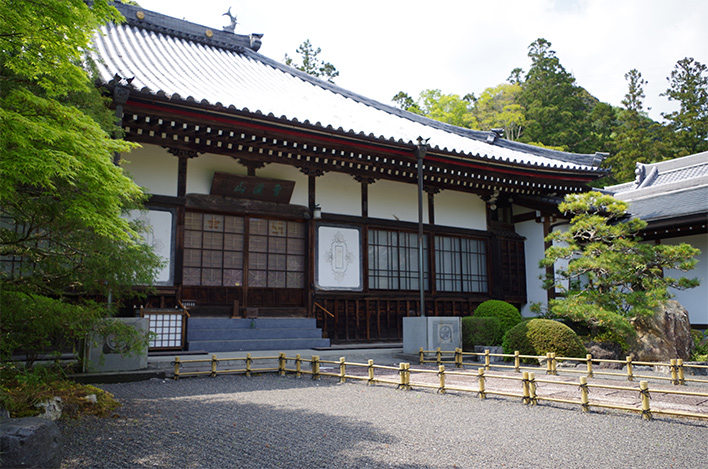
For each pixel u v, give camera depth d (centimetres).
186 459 446
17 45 504
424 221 1741
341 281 1560
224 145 1371
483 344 1365
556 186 1783
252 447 486
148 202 1298
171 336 1203
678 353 1276
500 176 1673
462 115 4394
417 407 697
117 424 559
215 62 1988
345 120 1634
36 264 670
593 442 524
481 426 589
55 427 408
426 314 1703
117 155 896
